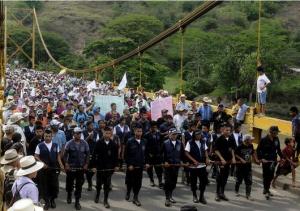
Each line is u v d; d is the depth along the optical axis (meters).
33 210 5.39
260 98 17.17
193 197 11.76
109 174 11.16
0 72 6.89
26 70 82.69
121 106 18.92
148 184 13.52
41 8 154.12
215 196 12.33
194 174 11.57
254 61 49.41
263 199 12.11
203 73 60.00
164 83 60.38
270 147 12.12
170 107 16.36
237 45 52.94
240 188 13.20
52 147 10.79
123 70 57.53
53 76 65.19
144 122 14.77
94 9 153.25
